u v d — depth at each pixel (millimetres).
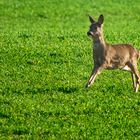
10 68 48188
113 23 84875
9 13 89500
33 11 91625
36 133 33750
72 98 39656
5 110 37281
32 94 40531
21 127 34469
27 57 52281
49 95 40375
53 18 87938
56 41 61688
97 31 41000
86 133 33750
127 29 77812
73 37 65500
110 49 41281
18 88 42031
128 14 94188
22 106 38000
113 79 45469
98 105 38438
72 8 95875
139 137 33500
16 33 67938
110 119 36062
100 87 42594
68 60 51781
